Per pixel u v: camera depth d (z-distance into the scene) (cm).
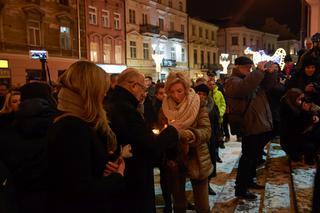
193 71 3900
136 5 2947
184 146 288
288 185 437
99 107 177
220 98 739
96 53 2531
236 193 416
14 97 283
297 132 484
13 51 1892
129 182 215
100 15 2550
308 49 586
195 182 312
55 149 161
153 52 3173
